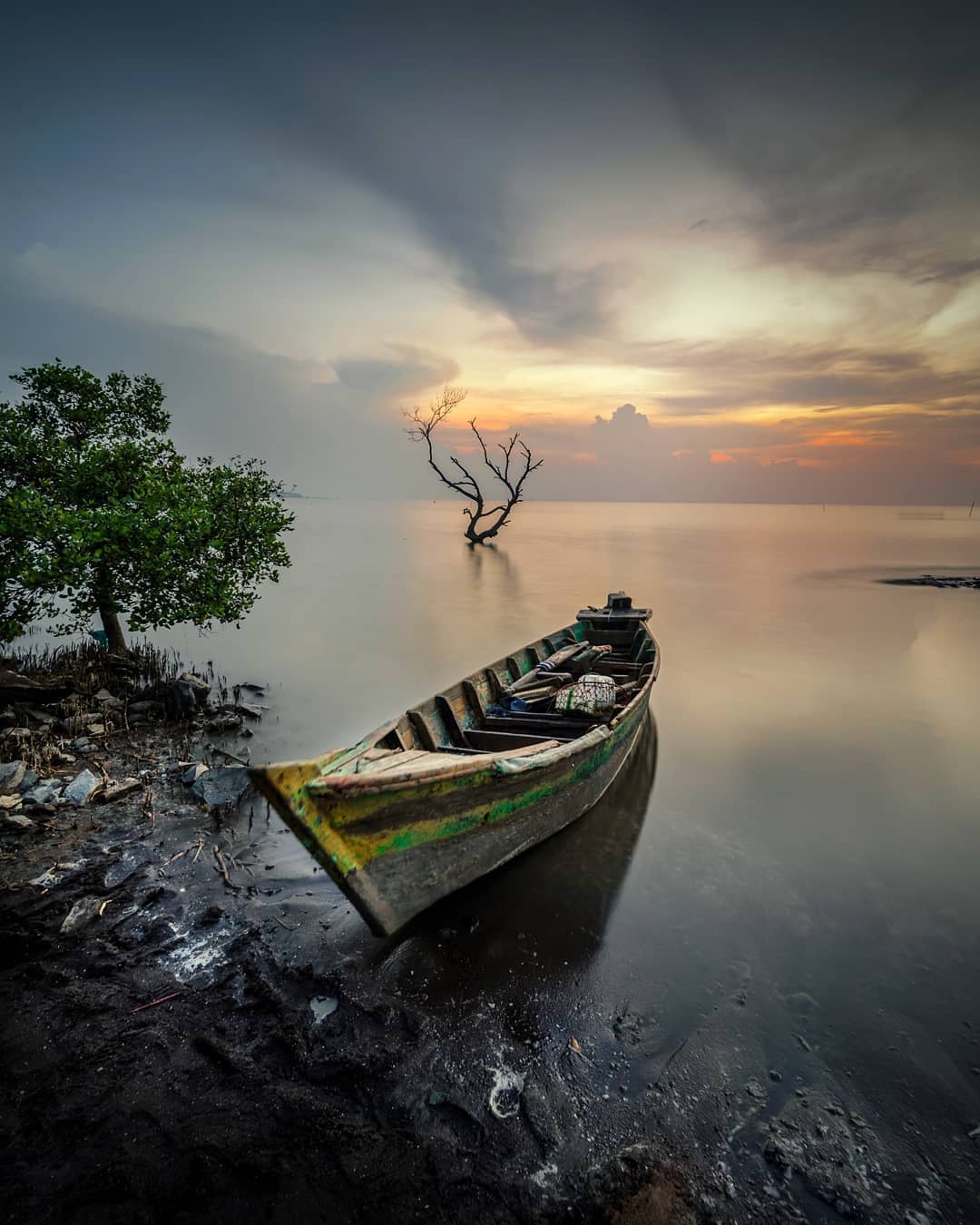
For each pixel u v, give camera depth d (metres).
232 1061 4.32
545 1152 3.83
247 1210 3.43
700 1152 3.86
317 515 119.06
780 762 9.92
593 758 7.38
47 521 9.41
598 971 5.33
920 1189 3.69
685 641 18.64
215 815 7.53
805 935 5.88
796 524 95.75
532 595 26.91
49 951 5.25
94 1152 3.67
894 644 18.23
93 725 9.89
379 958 5.36
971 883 6.75
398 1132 3.91
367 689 13.60
